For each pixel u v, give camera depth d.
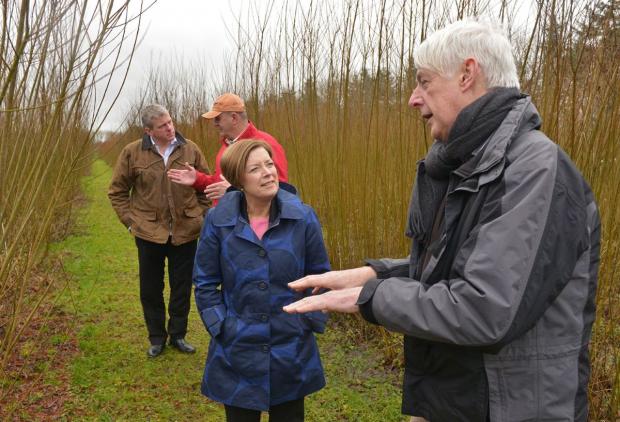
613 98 2.38
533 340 1.22
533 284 1.13
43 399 3.21
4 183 2.12
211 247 2.19
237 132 3.68
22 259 2.66
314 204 4.69
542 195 1.15
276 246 2.12
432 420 1.38
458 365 1.29
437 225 1.42
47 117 2.31
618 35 2.37
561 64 2.44
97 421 3.03
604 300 2.65
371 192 4.00
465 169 1.29
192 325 4.68
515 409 1.22
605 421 2.65
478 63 1.32
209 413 3.18
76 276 6.06
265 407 2.08
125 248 7.87
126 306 5.14
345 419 3.04
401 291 1.27
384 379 3.50
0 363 2.51
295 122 4.75
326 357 3.87
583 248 1.21
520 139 1.24
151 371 3.71
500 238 1.15
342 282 1.56
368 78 4.09
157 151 3.77
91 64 1.94
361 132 4.14
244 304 2.11
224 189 3.36
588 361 1.29
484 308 1.14
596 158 2.43
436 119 1.39
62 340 4.01
